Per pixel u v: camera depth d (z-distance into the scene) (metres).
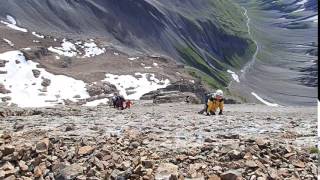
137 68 143.62
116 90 112.12
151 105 59.12
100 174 13.69
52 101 96.00
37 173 14.24
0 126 24.62
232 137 18.12
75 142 16.91
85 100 96.62
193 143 16.73
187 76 149.12
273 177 12.70
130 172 13.46
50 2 188.50
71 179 13.52
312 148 15.24
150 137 17.80
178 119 28.16
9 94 98.44
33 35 154.25
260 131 21.23
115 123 25.05
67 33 176.50
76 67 133.38
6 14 166.62
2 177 14.16
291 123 25.08
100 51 156.38
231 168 13.47
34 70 115.00
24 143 16.77
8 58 119.06
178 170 13.64
